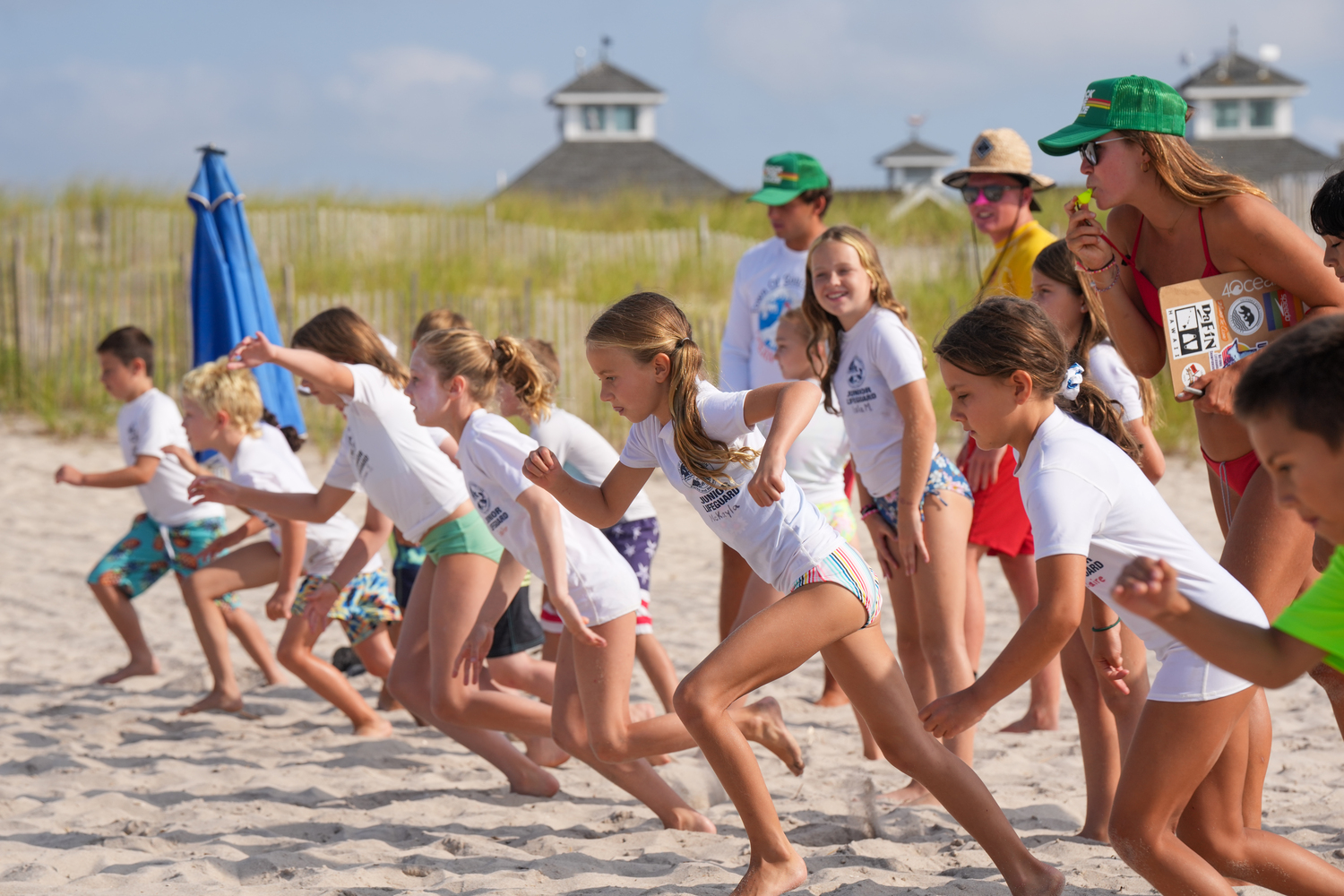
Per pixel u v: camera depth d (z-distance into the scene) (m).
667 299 5.57
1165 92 5.41
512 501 6.49
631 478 5.81
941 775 5.30
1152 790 4.53
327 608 8.07
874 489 7.16
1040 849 6.09
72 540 16.84
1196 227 5.46
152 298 26.28
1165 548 4.70
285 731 9.24
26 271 26.02
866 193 48.06
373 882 5.88
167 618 13.26
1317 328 3.31
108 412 24.92
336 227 36.06
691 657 11.29
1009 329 4.84
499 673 8.12
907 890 5.54
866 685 5.34
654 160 82.12
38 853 6.21
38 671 11.09
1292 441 3.27
